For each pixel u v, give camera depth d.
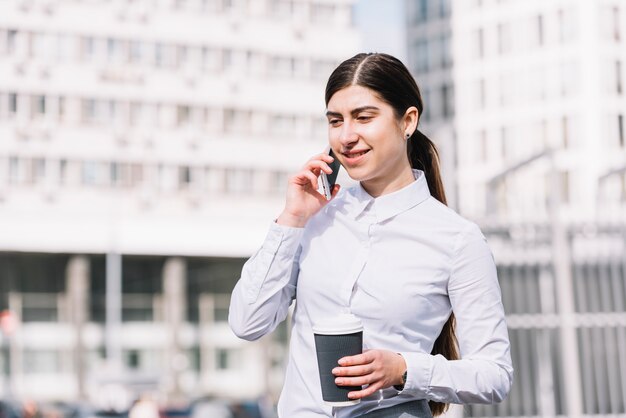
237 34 73.44
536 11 53.94
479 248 3.20
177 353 70.56
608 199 8.59
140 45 71.12
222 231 72.25
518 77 55.31
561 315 8.34
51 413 36.38
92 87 69.88
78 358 67.75
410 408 3.17
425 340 3.18
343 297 3.14
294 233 3.21
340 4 75.88
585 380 8.62
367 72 3.13
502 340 3.21
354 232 3.20
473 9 60.16
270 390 72.50
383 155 3.14
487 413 8.52
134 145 70.62
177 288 71.25
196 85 72.31
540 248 8.53
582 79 43.72
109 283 61.38
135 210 70.38
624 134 41.56
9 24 68.06
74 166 69.25
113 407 34.72
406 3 67.62
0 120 67.75
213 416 35.97
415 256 3.16
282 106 74.44
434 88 65.31
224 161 72.81
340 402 2.95
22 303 68.75
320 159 3.22
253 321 3.25
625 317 8.52
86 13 69.81
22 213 67.75
